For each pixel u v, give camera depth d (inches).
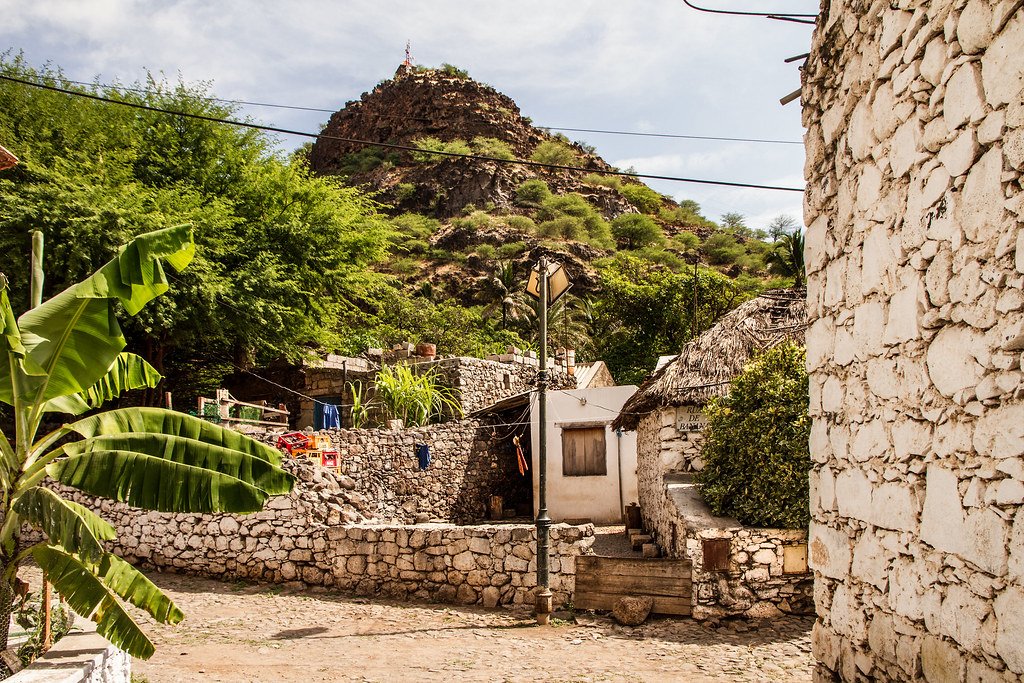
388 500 685.9
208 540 522.3
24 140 759.7
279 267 879.1
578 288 2306.8
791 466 390.0
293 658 337.4
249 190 933.2
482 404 956.6
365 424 899.4
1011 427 137.3
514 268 2073.1
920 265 170.2
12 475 248.5
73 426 270.7
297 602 452.4
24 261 662.5
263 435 607.8
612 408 815.7
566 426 825.5
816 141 233.8
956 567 155.6
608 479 809.5
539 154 4077.3
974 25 148.5
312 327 954.7
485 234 2967.5
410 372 868.0
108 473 249.8
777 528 390.0
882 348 188.7
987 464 144.9
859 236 202.7
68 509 240.7
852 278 207.2
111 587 245.1
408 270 2704.2
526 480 948.0
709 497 423.5
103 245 678.5
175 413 288.2
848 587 207.5
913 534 173.2
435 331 1605.6
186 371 991.6
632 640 355.6
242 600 458.0
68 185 693.9
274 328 865.5
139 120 908.0
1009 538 137.6
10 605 246.4
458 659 331.6
